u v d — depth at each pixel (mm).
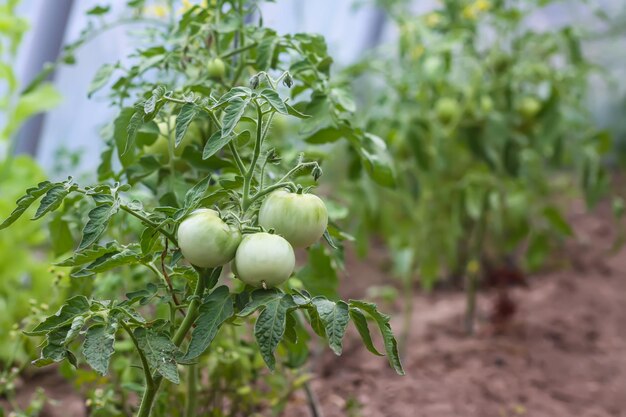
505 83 2535
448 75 2705
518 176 2582
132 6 1686
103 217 1243
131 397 2018
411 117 2473
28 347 1839
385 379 2375
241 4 1585
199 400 1793
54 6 2672
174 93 1493
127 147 1277
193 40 1567
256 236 1244
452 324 2838
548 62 2803
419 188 2625
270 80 1271
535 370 2469
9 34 2588
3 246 2443
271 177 1511
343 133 1562
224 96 1240
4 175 2572
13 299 2438
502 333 2746
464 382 2348
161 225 1262
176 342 1315
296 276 1636
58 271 1727
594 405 2270
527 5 2727
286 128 1967
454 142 2645
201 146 1532
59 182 1256
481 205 2617
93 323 1272
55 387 2271
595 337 2754
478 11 2643
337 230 1526
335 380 2373
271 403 1919
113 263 1283
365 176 2547
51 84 2828
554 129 2523
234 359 1734
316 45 1559
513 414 2186
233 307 1277
